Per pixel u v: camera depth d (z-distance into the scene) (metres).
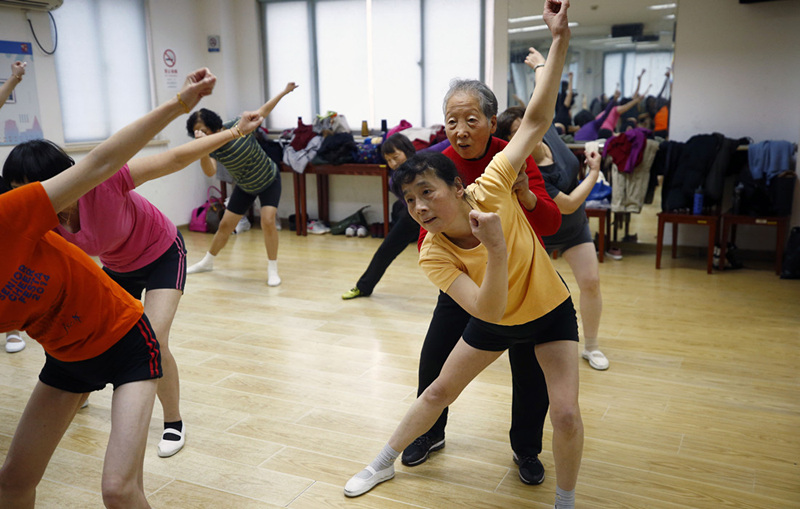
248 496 2.14
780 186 4.90
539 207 1.85
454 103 1.86
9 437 2.55
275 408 2.79
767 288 4.62
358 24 6.88
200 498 2.13
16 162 1.55
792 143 5.05
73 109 5.94
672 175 5.30
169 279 2.32
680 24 5.47
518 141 1.64
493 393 2.93
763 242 5.48
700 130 5.58
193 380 3.10
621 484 2.18
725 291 4.56
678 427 2.58
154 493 2.15
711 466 2.28
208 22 7.17
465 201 1.61
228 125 4.40
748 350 3.41
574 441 1.71
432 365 2.23
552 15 1.56
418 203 1.54
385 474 2.20
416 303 4.35
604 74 5.81
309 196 7.31
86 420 2.69
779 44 5.20
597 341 3.49
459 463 2.34
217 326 3.89
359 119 7.11
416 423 2.06
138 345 1.58
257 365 3.28
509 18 6.10
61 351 1.49
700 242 5.71
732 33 5.32
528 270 1.65
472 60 6.54
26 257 1.27
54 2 5.41
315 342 3.61
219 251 5.61
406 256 5.80
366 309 4.21
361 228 6.68
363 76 6.98
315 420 2.68
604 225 5.54
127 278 2.37
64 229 1.93
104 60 6.17
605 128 5.89
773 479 2.19
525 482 2.20
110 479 1.45
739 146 5.21
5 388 3.03
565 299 1.74
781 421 2.62
